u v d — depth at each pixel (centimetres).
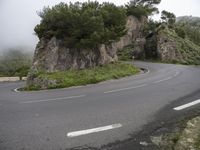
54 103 990
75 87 1700
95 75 2109
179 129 609
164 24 5772
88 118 721
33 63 2366
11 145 516
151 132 590
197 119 676
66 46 2406
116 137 557
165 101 946
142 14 6172
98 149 491
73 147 502
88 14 2319
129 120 693
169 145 504
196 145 484
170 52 4706
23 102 1055
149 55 5206
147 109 821
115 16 2722
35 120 716
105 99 1038
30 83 2070
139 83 1600
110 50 3033
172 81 1599
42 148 497
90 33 2362
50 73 2069
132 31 5816
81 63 2436
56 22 2339
